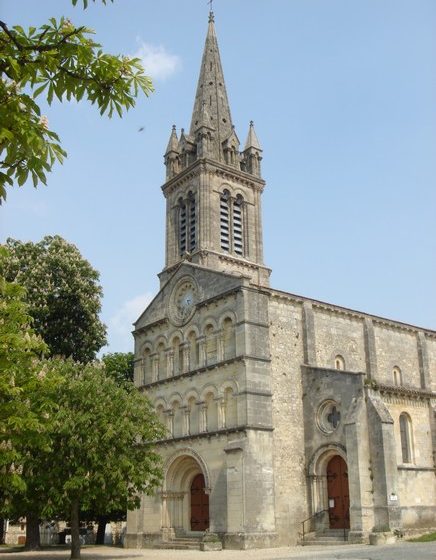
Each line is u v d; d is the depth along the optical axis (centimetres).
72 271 5806
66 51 1053
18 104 1013
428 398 4784
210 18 8344
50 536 7694
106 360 7169
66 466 3388
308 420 4659
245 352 4531
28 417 2059
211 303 4991
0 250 2286
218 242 6731
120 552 4362
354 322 5388
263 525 4197
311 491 4497
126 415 3634
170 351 5319
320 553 3291
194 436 4728
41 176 1017
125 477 3556
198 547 4441
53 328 5647
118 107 1114
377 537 3781
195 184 6969
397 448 4469
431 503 4434
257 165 7450
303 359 4897
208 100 7638
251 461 4284
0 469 2353
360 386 4344
